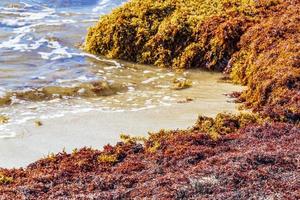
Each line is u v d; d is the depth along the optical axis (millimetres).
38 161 11008
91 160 10953
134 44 19266
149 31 19438
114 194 9266
